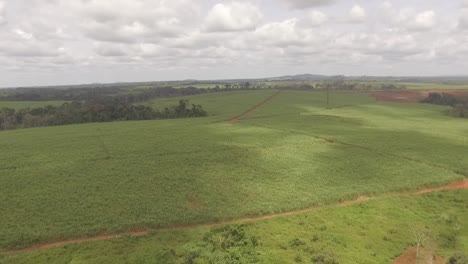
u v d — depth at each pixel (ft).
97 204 131.34
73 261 94.27
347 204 139.74
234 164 187.52
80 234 110.52
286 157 203.72
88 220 118.62
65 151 213.05
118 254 98.89
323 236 111.65
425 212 132.98
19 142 242.17
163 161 191.01
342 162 193.16
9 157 197.98
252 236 110.01
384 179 164.86
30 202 132.16
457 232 117.08
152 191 145.79
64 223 116.26
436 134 279.90
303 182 160.35
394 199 143.64
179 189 148.46
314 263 95.81
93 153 207.21
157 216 122.93
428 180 163.63
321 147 231.30
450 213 131.64
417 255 103.24
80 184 151.94
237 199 139.74
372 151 219.61
